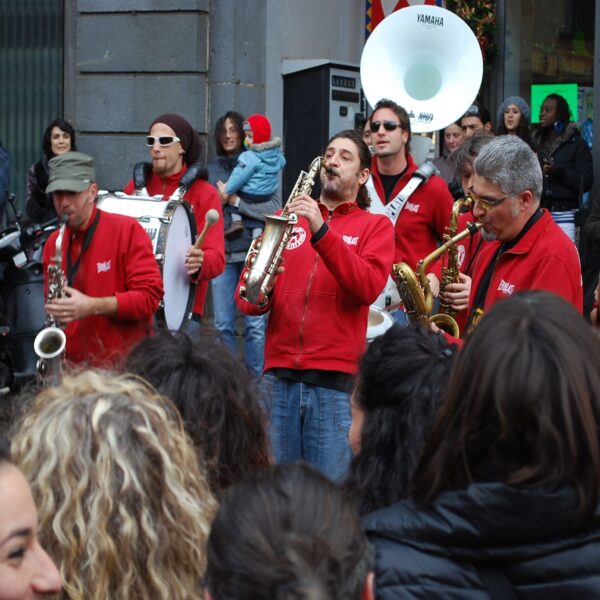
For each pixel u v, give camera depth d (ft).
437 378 12.12
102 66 46.24
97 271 23.98
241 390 13.19
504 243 20.03
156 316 27.37
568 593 9.72
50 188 23.47
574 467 9.70
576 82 49.14
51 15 47.60
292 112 47.65
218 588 7.50
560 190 39.24
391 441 12.23
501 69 50.44
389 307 30.09
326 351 21.77
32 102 48.14
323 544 7.45
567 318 10.13
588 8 48.75
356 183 22.86
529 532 9.73
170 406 11.49
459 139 41.09
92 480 10.23
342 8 50.70
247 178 38.45
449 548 9.91
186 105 45.11
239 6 44.91
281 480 7.90
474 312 20.76
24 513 7.95
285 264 22.29
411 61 36.52
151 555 10.23
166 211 27.76
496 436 9.95
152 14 45.32
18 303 33.40
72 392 10.83
